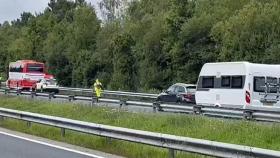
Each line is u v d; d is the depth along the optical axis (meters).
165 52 55.44
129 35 64.69
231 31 45.34
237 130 16.58
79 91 52.72
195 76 52.06
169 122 19.55
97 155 14.00
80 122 16.66
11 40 117.88
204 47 51.44
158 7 68.06
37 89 58.88
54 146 16.02
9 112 22.08
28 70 63.72
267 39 43.62
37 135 19.38
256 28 44.34
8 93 48.28
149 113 22.47
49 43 86.31
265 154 10.33
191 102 33.38
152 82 57.00
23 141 17.38
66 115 25.83
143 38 60.44
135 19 73.94
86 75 74.69
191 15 54.84
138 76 62.22
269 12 43.97
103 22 87.06
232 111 22.64
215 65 28.14
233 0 51.09
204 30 51.62
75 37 81.31
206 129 17.23
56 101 33.09
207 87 28.53
